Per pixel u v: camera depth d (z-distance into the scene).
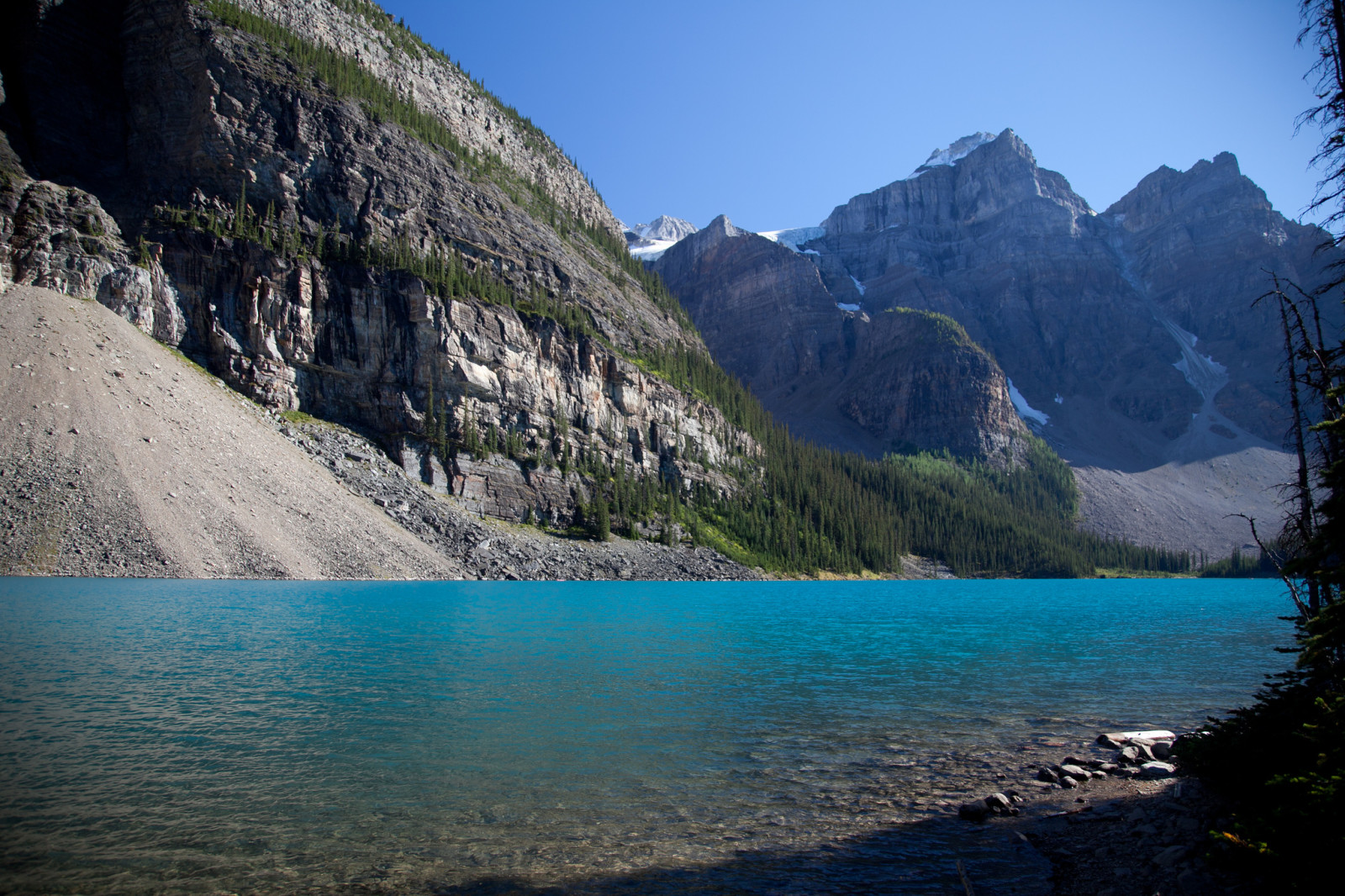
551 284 172.00
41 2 117.31
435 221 150.38
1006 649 45.09
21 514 61.34
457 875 13.23
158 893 12.33
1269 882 11.55
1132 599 108.94
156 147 119.12
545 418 141.25
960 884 12.88
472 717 24.73
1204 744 17.98
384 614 54.19
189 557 66.50
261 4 148.38
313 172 130.62
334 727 22.98
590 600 78.00
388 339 121.19
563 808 16.73
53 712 23.61
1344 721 13.08
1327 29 13.97
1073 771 19.11
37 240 91.50
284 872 13.25
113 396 77.31
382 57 177.00
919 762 20.69
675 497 159.62
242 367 104.75
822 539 180.00
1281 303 19.20
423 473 116.50
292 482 87.25
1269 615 76.00
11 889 12.29
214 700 25.89
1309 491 16.86
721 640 47.28
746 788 18.22
